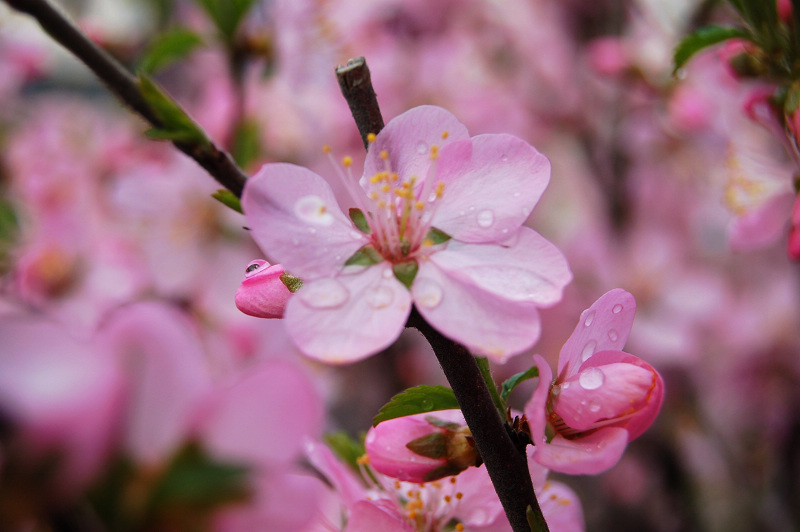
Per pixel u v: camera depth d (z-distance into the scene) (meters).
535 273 0.14
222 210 0.28
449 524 0.15
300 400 0.12
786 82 0.17
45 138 0.31
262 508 0.12
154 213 0.27
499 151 0.15
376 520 0.14
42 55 0.34
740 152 0.20
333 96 0.31
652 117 0.36
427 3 0.40
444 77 0.40
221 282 0.27
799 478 0.33
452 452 0.14
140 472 0.12
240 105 0.24
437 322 0.13
